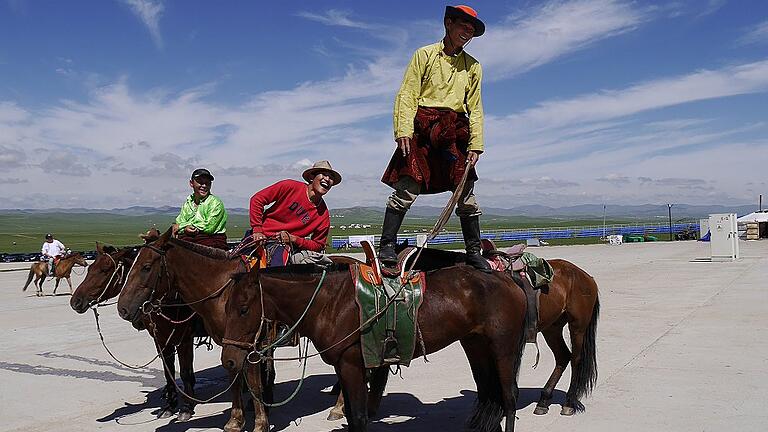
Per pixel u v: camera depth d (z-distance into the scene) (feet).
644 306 53.06
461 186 19.11
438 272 19.77
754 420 22.84
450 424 23.81
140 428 24.22
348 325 18.07
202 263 23.20
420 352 18.89
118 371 34.71
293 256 24.25
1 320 54.85
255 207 24.43
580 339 24.58
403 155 18.83
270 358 18.76
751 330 40.55
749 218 176.76
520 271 22.22
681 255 116.47
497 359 19.67
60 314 58.80
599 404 25.58
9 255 151.43
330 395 29.01
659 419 23.36
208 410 26.71
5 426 24.62
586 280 24.64
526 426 23.00
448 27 19.24
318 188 25.16
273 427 24.03
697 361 32.50
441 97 19.26
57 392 30.09
